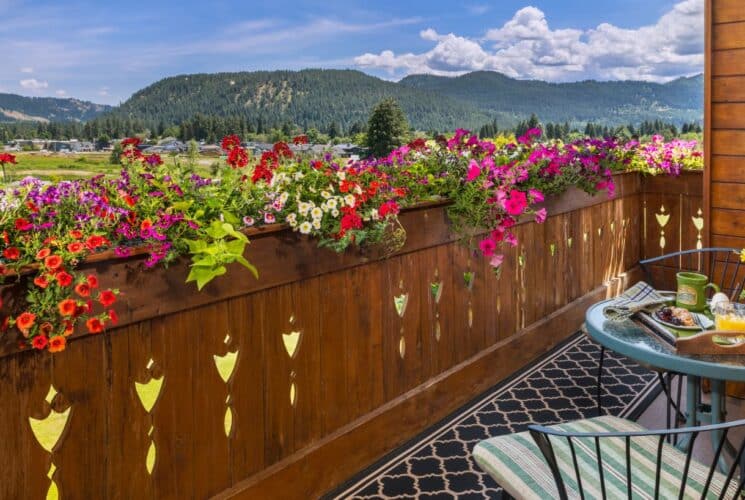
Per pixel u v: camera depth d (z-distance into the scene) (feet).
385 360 9.98
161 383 6.77
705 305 7.93
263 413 8.02
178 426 7.00
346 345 9.21
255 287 7.64
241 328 7.62
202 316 7.14
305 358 8.55
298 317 8.38
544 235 14.05
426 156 10.99
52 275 5.33
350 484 9.11
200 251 6.51
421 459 9.79
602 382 12.67
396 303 10.12
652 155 17.38
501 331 12.91
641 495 5.65
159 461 6.84
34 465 5.74
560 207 14.32
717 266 11.82
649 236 18.45
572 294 15.43
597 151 14.75
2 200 5.57
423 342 10.77
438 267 10.98
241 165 7.68
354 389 9.42
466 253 11.68
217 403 7.41
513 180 10.83
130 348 6.44
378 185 8.81
